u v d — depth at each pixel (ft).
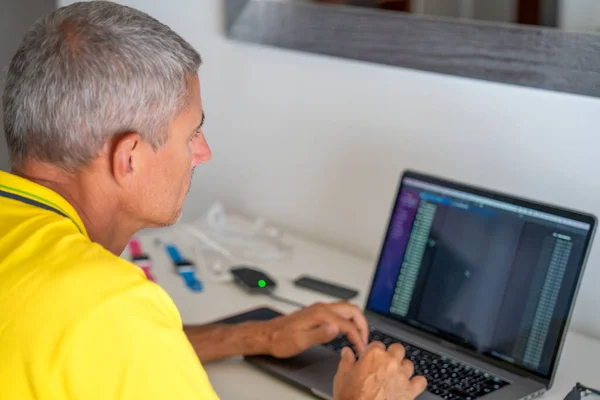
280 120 6.15
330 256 5.74
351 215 5.82
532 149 4.76
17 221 2.71
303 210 6.15
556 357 3.91
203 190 7.02
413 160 5.35
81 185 2.88
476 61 4.83
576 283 3.92
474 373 4.06
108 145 2.80
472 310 4.28
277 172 6.28
